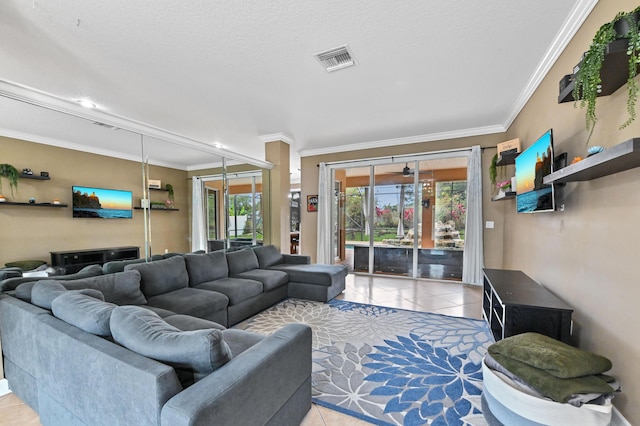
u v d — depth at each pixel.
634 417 1.37
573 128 2.05
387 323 2.97
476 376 2.00
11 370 1.73
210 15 1.84
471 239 4.49
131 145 3.42
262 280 3.34
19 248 2.78
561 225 2.19
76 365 1.23
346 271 4.22
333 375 2.02
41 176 2.95
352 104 3.42
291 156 6.33
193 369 1.13
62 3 1.69
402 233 5.19
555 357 1.37
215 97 3.16
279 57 2.37
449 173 4.85
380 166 5.34
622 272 1.47
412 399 1.75
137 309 1.32
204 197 4.11
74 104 2.38
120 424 1.06
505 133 4.26
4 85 1.94
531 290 2.26
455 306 3.53
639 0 1.34
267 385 1.22
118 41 2.10
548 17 1.91
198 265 3.13
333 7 1.78
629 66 1.25
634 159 1.19
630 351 1.40
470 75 2.71
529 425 1.30
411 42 2.18
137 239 3.45
